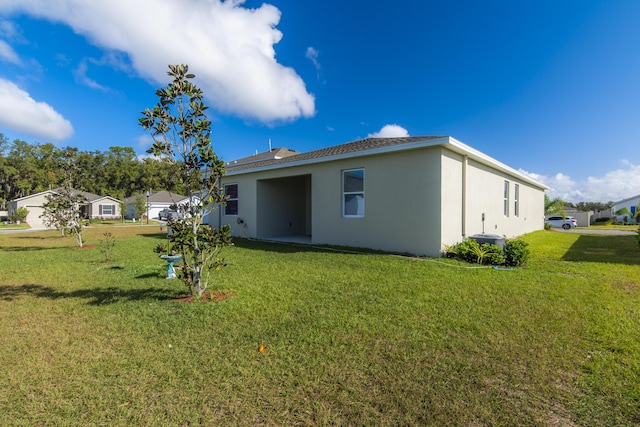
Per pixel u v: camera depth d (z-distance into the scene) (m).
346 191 9.32
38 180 41.53
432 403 1.94
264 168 11.27
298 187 13.69
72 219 11.55
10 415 1.85
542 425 1.75
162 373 2.30
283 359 2.50
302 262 6.77
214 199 4.20
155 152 3.85
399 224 8.00
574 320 3.29
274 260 7.04
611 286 4.73
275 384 2.16
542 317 3.38
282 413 1.86
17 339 2.92
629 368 2.33
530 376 2.24
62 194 12.09
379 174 8.40
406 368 2.35
